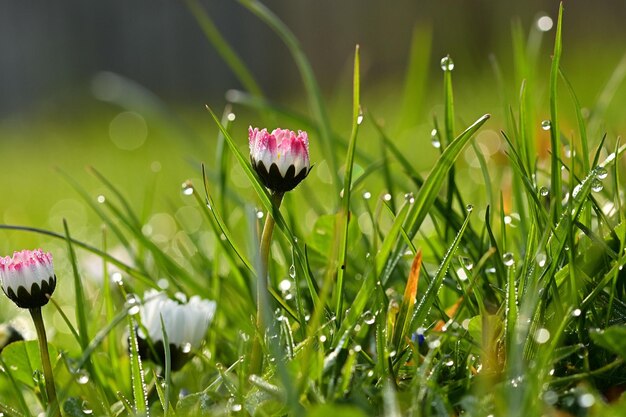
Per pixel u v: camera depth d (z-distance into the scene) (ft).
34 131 8.64
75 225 3.69
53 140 7.68
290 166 1.64
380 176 2.21
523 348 1.59
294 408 1.52
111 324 1.68
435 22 6.98
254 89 2.40
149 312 1.76
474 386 1.60
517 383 1.55
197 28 11.02
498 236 1.92
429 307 1.66
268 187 1.66
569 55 5.91
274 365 1.63
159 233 3.05
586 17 6.81
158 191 4.03
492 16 6.73
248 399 1.60
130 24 11.36
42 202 4.58
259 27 10.36
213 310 1.78
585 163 1.76
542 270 1.66
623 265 1.69
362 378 1.62
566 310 1.66
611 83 2.23
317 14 9.27
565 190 1.88
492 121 3.71
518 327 1.58
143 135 6.66
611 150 2.08
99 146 6.58
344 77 8.22
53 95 10.71
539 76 5.04
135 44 11.37
